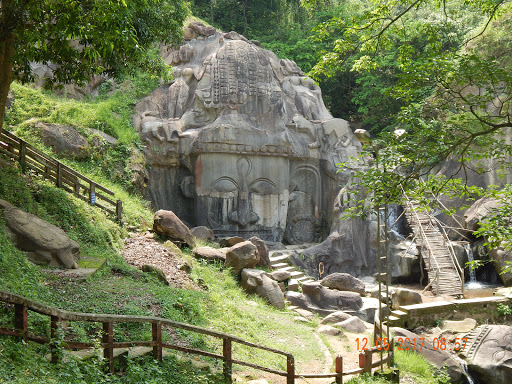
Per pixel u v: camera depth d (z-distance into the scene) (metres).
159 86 26.48
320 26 15.29
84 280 12.55
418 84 10.90
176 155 24.77
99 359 7.14
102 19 11.49
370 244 24.95
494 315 19.25
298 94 27.75
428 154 10.72
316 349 13.97
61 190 17.23
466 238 25.73
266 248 20.53
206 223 24.30
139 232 19.38
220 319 13.64
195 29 27.80
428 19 33.47
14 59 13.62
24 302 6.14
